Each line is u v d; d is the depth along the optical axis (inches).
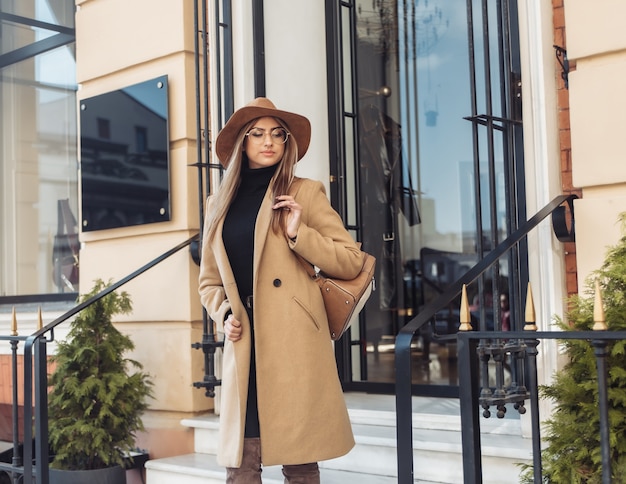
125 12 193.8
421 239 195.8
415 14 196.9
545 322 134.3
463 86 190.4
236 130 113.5
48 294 236.7
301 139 115.3
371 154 198.2
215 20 176.4
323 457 104.7
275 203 108.1
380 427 156.3
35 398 146.3
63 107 238.4
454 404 165.2
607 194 129.6
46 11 242.1
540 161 136.6
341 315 110.4
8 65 248.2
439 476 136.9
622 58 128.3
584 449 102.3
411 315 197.6
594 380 103.0
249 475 106.8
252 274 109.8
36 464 144.9
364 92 197.5
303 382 105.2
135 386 170.7
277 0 186.4
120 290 191.3
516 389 123.3
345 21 195.2
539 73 137.3
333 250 107.0
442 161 193.3
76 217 234.2
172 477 162.1
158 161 184.5
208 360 169.3
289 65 186.4
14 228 245.1
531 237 136.8
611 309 103.8
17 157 245.6
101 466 167.5
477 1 188.5
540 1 137.9
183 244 175.5
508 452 128.0
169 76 185.3
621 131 127.2
